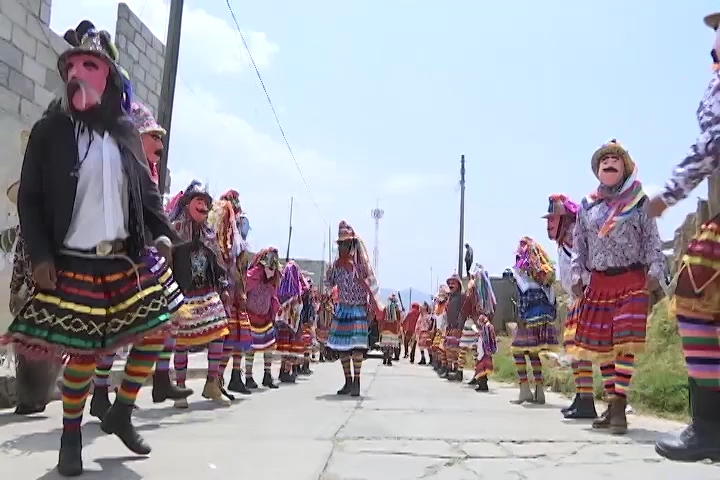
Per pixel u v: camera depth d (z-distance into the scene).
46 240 3.19
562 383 9.55
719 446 2.90
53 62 7.96
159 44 11.54
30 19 7.58
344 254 8.47
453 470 3.72
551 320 8.12
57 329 3.16
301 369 13.09
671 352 9.69
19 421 5.04
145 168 3.59
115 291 3.33
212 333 6.58
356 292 8.39
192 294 6.56
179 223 6.40
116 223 3.32
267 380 9.61
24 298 4.70
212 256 6.59
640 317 5.32
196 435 4.71
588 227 5.71
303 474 3.49
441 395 8.78
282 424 5.36
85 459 3.75
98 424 4.96
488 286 10.59
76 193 3.26
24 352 3.17
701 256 2.97
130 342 3.35
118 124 3.48
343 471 3.59
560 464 3.96
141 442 3.86
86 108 3.36
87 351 3.21
